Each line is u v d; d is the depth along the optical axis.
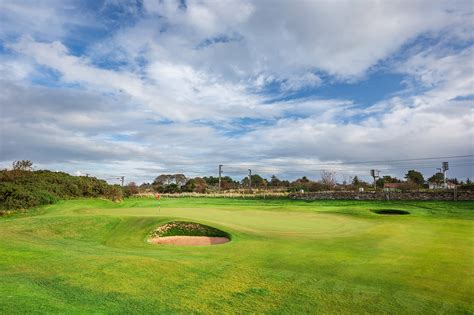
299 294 8.42
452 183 64.12
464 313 7.51
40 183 34.03
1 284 7.88
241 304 7.67
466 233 18.66
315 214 27.66
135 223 18.88
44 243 13.87
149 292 8.11
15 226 17.16
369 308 7.65
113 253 12.45
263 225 20.06
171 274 9.63
